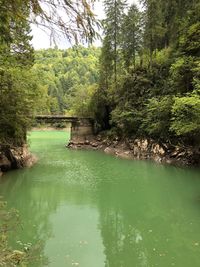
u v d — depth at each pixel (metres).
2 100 23.67
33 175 26.91
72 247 12.74
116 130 45.50
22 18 5.09
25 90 24.55
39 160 35.28
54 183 24.19
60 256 11.84
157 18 45.00
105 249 12.62
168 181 24.81
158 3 44.78
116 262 11.49
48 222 15.70
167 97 33.59
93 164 32.91
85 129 51.41
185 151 31.44
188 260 11.70
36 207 18.23
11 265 6.90
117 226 15.38
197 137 29.91
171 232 14.55
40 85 30.89
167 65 40.62
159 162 33.09
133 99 43.31
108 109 50.38
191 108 25.30
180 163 30.98
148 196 20.70
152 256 12.05
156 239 13.77
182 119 26.72
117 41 51.75
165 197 20.39
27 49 22.83
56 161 34.75
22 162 30.08
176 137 32.97
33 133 77.75
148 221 16.05
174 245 13.11
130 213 17.36
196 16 33.06
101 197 20.52
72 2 5.02
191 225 15.38
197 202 19.23
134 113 39.94
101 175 27.28
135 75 45.91
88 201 19.64
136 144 38.62
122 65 54.09
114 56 51.84
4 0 4.94
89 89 61.09
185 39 32.94
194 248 12.74
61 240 13.45
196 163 30.02
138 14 50.12
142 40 49.72
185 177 26.03
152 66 44.53
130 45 50.19
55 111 99.06
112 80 53.09
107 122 50.72
